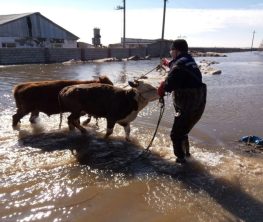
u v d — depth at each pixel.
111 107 3.53
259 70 14.07
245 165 3.06
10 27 21.69
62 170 2.94
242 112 5.22
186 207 2.37
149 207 2.37
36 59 19.53
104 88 3.58
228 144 3.64
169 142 3.65
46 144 3.57
